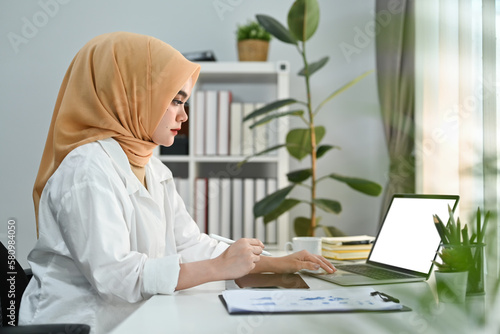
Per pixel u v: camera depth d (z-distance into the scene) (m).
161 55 1.25
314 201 2.16
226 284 1.10
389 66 2.02
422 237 1.21
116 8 2.75
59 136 1.19
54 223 1.12
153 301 0.91
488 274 0.33
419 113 1.85
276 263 1.22
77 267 1.08
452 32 1.67
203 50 2.73
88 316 1.07
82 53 1.26
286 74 2.38
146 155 1.27
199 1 2.74
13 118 2.71
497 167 0.53
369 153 2.64
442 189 1.70
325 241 1.59
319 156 2.37
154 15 2.75
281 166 2.42
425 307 0.35
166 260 1.00
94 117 1.20
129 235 1.12
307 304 0.82
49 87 2.73
